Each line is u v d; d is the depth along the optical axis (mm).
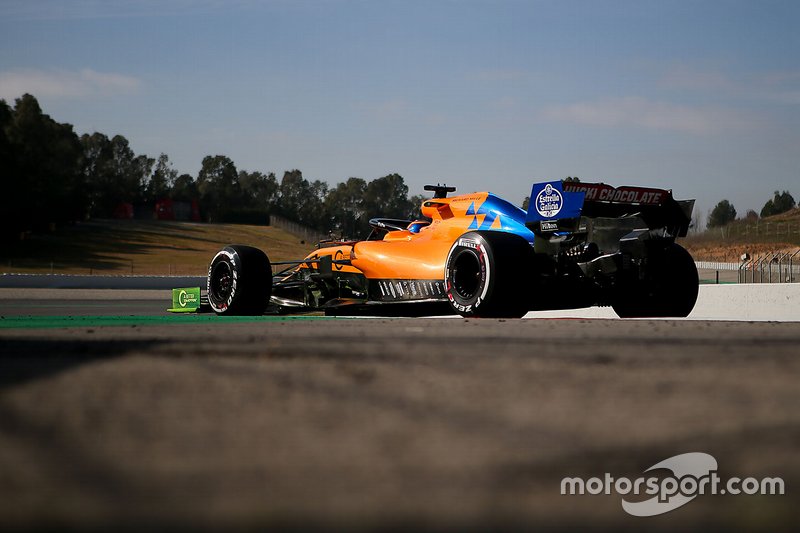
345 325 15773
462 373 7023
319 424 4586
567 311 43281
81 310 45188
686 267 23109
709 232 193375
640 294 22750
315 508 2910
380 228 27609
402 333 12664
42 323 22469
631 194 21719
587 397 5660
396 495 3105
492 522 2766
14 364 7594
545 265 21844
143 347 9461
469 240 21172
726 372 7137
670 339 11016
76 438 4184
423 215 25641
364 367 7426
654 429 4457
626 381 6516
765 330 13414
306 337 11570
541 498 3076
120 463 3629
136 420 4691
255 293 27141
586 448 3945
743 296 39000
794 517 2871
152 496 3053
